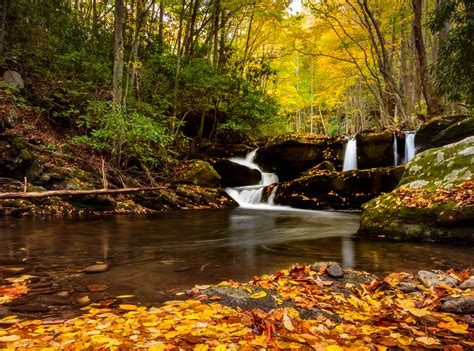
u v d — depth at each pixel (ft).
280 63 83.97
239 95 52.75
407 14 56.75
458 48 27.45
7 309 7.74
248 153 54.60
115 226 21.93
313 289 9.32
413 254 14.44
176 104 44.45
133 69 39.22
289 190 40.65
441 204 17.13
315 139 48.62
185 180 41.60
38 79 37.42
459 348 6.20
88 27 48.65
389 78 51.08
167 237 18.95
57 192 20.61
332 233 21.45
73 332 6.42
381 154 41.86
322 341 6.37
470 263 12.87
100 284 9.90
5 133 26.43
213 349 5.89
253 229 23.12
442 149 21.34
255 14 55.83
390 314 7.88
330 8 49.73
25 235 17.57
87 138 31.22
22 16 36.65
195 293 9.02
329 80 75.36
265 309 7.97
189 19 54.80
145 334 6.39
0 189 24.38
